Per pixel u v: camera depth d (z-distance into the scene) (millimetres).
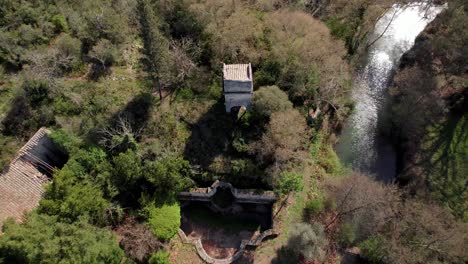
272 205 44656
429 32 62375
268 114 44688
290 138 42875
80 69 49594
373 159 52250
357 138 54094
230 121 46688
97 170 41188
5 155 40969
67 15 51719
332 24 56625
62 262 31859
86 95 46469
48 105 44938
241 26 48812
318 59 49781
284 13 51906
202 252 41688
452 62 52031
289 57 47969
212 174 44688
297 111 46656
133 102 46656
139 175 41688
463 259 38875
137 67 51125
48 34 50125
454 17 52938
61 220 35625
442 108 51656
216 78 49906
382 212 41531
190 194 44438
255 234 43812
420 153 49969
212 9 50656
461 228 40062
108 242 35906
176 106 47875
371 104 57688
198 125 46656
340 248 42906
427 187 46719
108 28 50594
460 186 46156
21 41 47906
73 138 41844
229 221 45719
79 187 38531
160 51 42406
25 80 44594
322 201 45625
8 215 38562
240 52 48344
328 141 52000
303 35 50000
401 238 40469
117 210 40312
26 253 31906
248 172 44281
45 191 39312
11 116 44281
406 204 42844
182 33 52781
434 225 39781
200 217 45938
